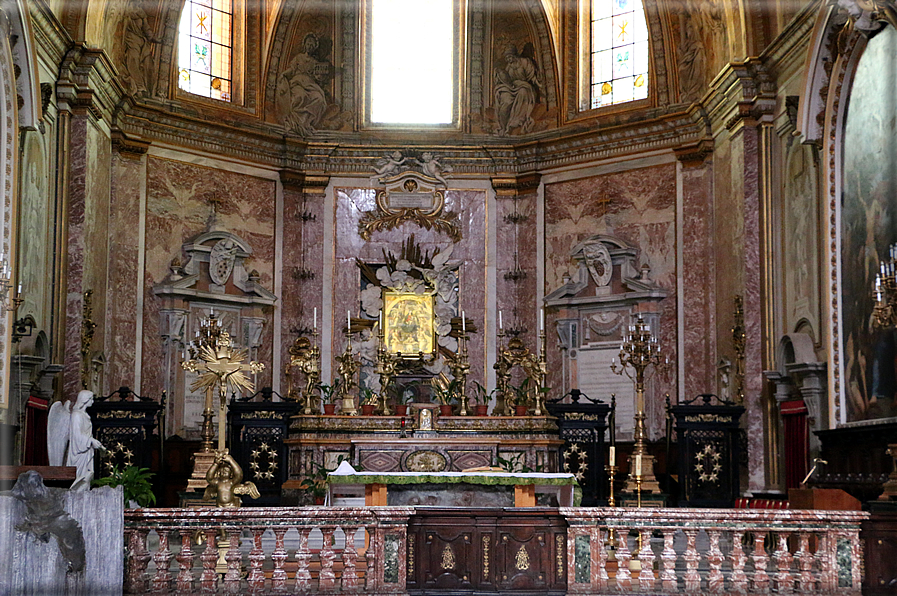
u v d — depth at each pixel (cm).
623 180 2106
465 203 2245
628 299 2028
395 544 987
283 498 1725
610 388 2044
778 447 1662
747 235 1733
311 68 2278
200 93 2155
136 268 1972
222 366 1242
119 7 1914
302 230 2209
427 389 2156
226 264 2080
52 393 1625
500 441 1727
